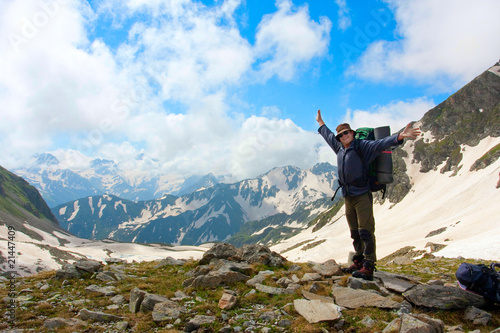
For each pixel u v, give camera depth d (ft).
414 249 293.64
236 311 25.22
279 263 40.37
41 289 34.99
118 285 36.01
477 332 19.15
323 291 28.04
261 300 27.66
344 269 34.32
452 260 60.85
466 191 518.78
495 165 538.06
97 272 41.22
